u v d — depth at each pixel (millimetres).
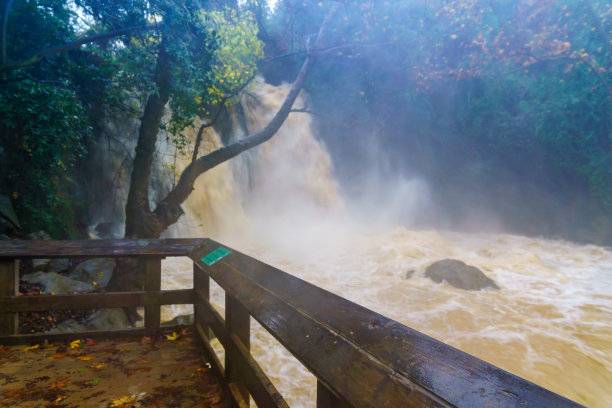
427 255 11984
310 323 1335
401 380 882
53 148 6898
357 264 11352
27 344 3229
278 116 9320
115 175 11492
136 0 6164
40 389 2572
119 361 2984
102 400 2465
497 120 16578
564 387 4832
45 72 7133
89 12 6648
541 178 16406
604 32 13258
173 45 6512
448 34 12570
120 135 11812
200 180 15477
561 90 14883
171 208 7871
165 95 7191
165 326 3506
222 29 11172
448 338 6285
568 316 7086
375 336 1094
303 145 19891
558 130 15156
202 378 2746
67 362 2957
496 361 5480
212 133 16266
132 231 7504
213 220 15711
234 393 2141
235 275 2248
